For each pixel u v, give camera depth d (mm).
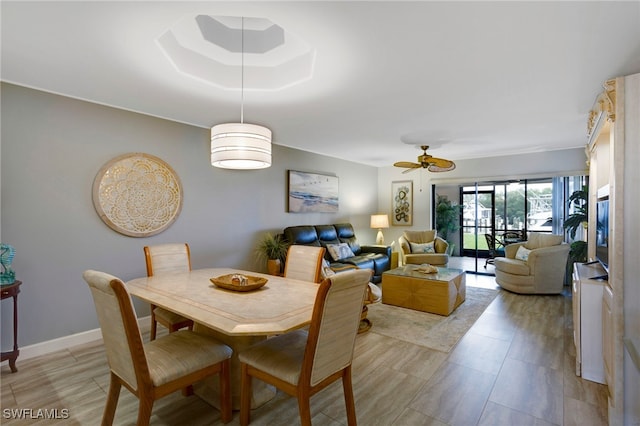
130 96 2951
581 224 4887
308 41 2008
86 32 1902
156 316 2691
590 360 2396
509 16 1733
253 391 2062
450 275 4172
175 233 3734
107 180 3182
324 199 5906
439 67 2363
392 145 5137
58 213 2910
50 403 2113
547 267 4668
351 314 1726
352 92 2854
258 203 4723
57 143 2898
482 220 6379
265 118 3643
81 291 3045
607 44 2023
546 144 5031
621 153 1960
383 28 1856
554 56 2189
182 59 2438
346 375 1809
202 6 1670
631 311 1918
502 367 2594
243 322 1604
